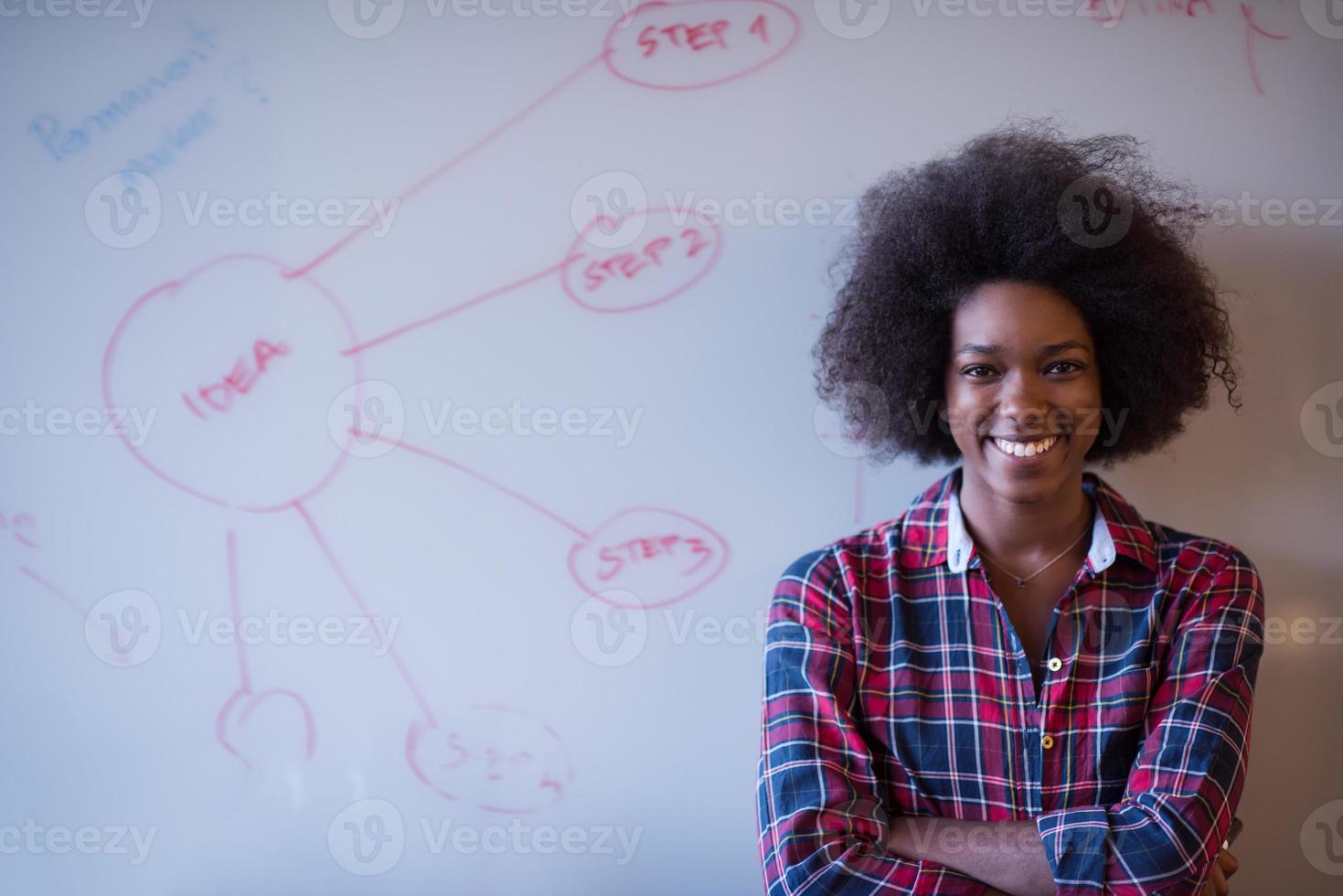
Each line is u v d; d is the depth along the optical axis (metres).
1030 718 0.95
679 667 1.21
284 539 1.21
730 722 1.22
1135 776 0.90
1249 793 1.19
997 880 0.88
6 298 1.21
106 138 1.21
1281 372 1.18
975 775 0.94
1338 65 1.17
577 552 1.21
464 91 1.20
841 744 0.92
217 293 1.21
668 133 1.19
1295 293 1.17
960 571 0.99
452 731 1.22
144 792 1.22
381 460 1.21
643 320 1.20
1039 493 0.95
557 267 1.20
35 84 1.21
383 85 1.20
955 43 1.18
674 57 1.19
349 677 1.21
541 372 1.20
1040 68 1.17
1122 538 0.99
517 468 1.21
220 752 1.22
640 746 1.22
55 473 1.21
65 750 1.23
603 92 1.19
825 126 1.18
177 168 1.21
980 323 0.95
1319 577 1.18
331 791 1.22
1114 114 1.17
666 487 1.21
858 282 1.07
